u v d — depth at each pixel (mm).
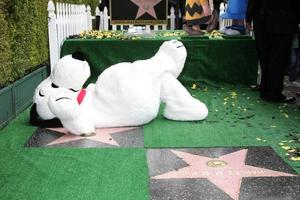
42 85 4910
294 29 5871
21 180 3406
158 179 3447
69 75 4652
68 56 4805
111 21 9258
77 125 4504
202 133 4645
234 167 3721
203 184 3371
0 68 4898
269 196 3189
